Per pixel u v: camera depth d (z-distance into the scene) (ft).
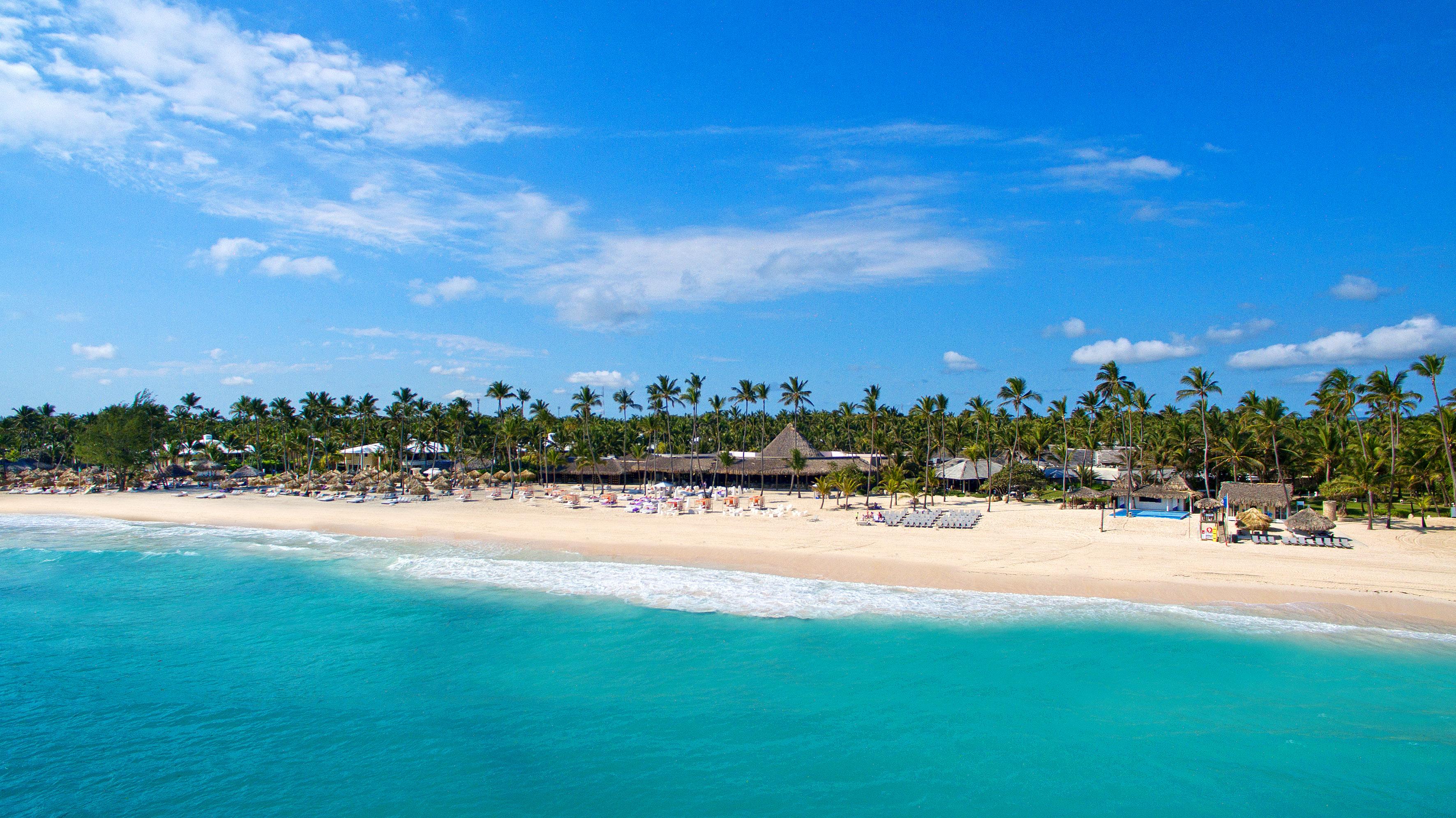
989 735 75.82
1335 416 245.04
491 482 353.72
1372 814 62.34
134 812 62.85
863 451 424.46
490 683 88.43
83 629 108.78
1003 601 116.88
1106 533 170.09
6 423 429.79
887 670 91.25
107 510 248.93
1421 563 132.05
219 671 92.68
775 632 104.32
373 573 142.00
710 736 75.56
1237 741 74.23
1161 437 318.45
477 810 63.10
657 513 221.66
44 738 75.46
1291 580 122.21
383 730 77.05
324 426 409.49
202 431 481.46
